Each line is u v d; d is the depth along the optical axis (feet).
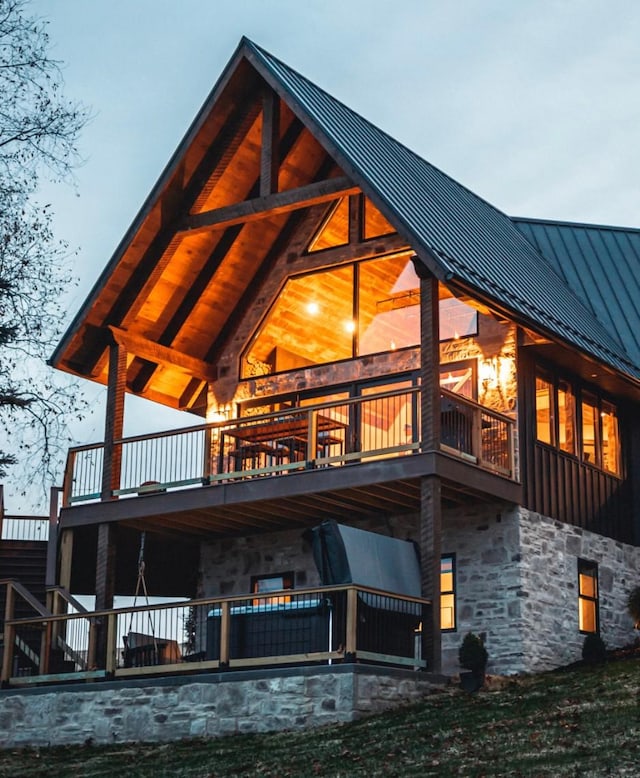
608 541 77.92
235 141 75.36
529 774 45.11
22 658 74.28
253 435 74.79
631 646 74.33
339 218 80.43
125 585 86.28
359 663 59.16
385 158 76.64
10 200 66.64
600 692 56.29
